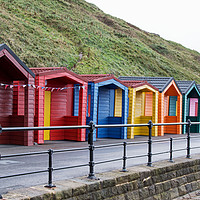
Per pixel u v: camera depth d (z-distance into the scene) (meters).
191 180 10.30
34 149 13.34
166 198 8.87
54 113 17.56
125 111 20.09
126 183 7.49
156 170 8.60
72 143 16.17
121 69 46.00
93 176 6.95
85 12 71.00
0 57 13.10
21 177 8.01
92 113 18.02
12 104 15.30
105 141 18.05
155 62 59.38
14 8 48.06
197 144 17.94
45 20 50.66
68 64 38.22
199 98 28.34
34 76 14.73
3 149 13.10
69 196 5.98
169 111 27.38
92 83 18.08
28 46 36.88
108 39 57.44
